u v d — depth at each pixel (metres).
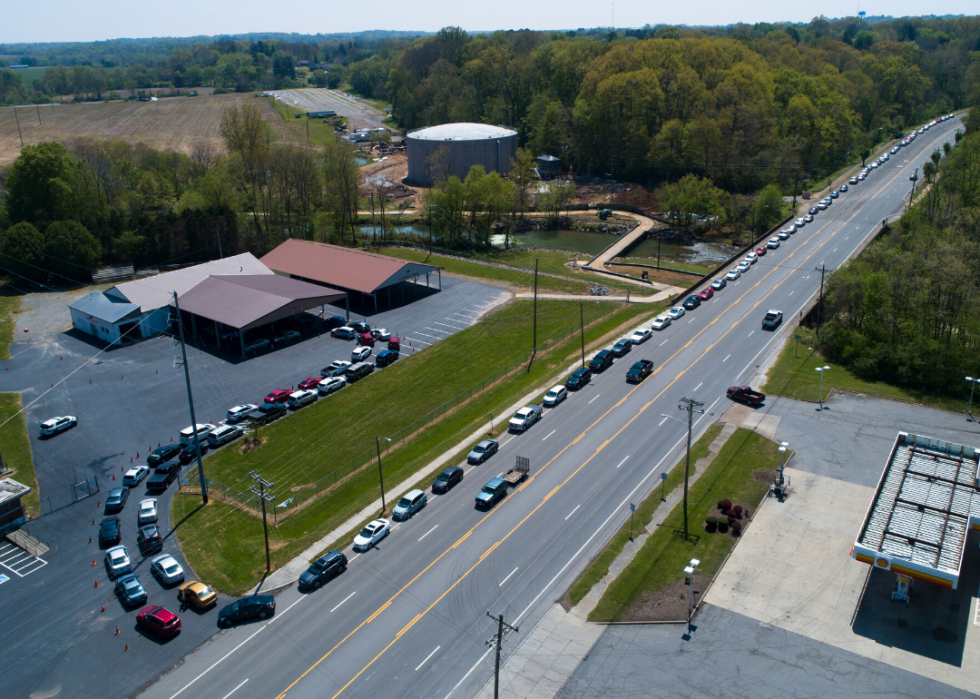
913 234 108.31
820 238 128.75
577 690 41.44
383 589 49.75
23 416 75.44
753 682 41.66
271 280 104.44
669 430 69.31
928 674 41.94
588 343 91.12
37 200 127.00
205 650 44.78
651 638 45.09
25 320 103.00
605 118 188.50
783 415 71.81
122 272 123.62
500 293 112.50
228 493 62.34
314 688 41.75
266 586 50.38
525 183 163.75
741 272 114.00
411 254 136.38
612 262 129.25
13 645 45.38
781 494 59.06
